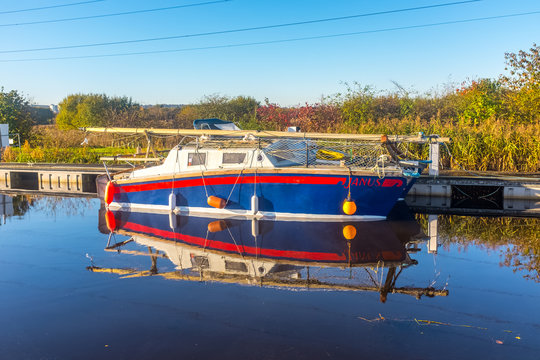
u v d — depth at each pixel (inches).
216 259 342.0
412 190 627.2
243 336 208.7
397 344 199.9
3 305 251.8
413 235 408.8
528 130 735.7
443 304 246.7
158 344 201.9
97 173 780.6
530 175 642.8
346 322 223.3
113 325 223.3
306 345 199.5
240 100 1349.7
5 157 1028.5
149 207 543.5
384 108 1096.8
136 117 1421.0
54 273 310.8
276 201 465.1
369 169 440.1
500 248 365.4
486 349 195.0
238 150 477.1
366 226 439.2
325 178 439.5
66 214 540.1
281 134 476.4
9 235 430.3
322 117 1044.5
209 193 490.0
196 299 257.9
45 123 2282.2
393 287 275.7
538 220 478.3
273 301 254.2
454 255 345.4
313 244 378.6
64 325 224.2
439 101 1133.1
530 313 233.8
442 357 188.1
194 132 498.3
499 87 1032.2
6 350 197.9
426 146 719.1
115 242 400.5
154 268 320.5
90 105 1701.5
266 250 363.3
